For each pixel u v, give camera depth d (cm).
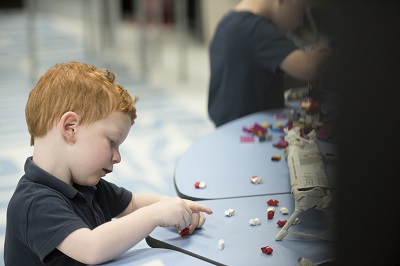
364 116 70
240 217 120
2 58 521
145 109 379
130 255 106
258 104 208
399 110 70
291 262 102
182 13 444
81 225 103
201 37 561
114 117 110
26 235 104
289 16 203
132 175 276
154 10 561
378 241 74
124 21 659
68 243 101
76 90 109
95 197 123
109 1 543
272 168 144
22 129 343
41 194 106
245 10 208
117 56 522
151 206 109
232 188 133
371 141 71
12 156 303
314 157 122
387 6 68
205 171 143
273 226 115
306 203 109
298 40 206
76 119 108
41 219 103
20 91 420
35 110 111
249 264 101
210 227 116
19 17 725
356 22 68
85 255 100
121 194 129
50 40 592
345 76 70
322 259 102
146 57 494
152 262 102
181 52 448
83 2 609
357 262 74
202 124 349
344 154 71
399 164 72
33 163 111
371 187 72
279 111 189
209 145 161
